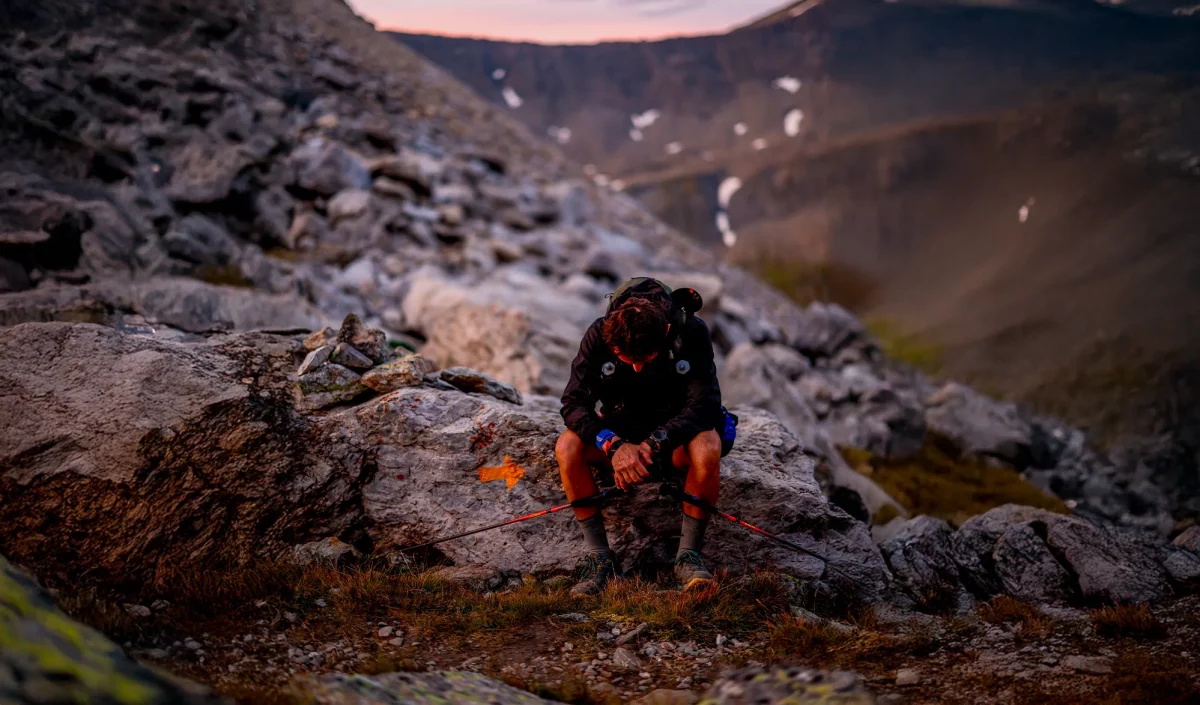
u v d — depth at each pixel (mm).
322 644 3457
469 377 4953
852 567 4367
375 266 10711
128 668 2406
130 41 13539
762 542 4375
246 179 10727
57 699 2131
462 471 4441
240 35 17406
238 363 4500
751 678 2951
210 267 8602
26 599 2441
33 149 8922
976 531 4770
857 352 14414
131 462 3811
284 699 2635
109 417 3875
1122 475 11367
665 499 4383
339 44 23859
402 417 4496
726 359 10609
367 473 4453
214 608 3625
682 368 3875
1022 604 4125
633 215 25188
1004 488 9203
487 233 13859
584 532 4148
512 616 3766
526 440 4457
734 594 4023
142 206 8977
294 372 4633
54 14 12711
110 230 7965
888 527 5848
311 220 11203
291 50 19438
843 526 4484
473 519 4383
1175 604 4031
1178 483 11062
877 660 3492
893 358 17484
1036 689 3129
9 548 3674
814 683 2768
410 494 4434
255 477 4113
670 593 3967
